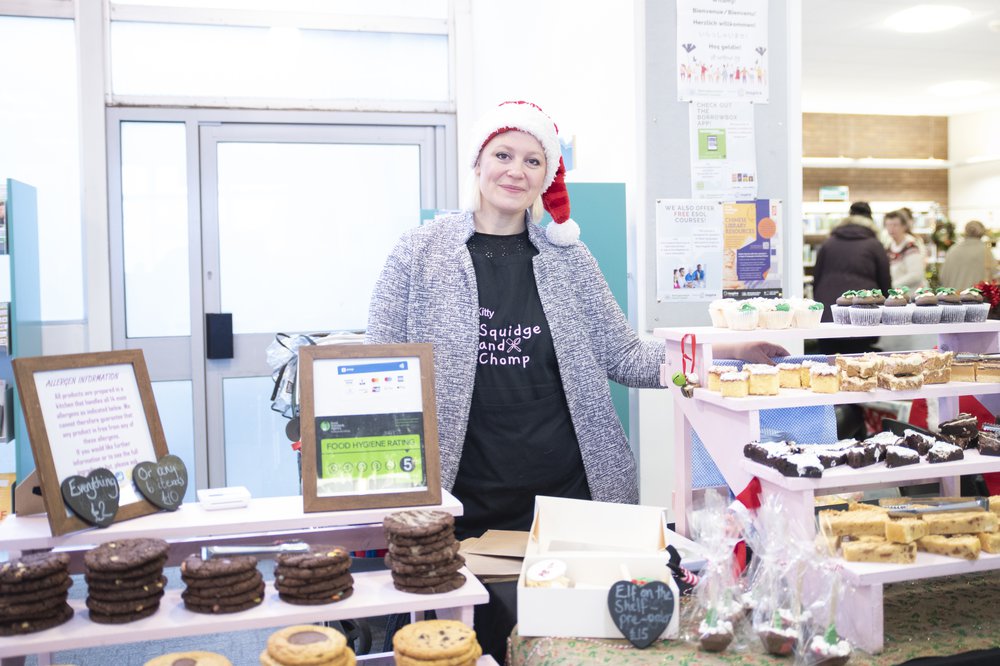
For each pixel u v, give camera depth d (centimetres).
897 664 121
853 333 165
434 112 509
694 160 288
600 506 158
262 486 491
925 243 816
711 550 132
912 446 150
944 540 133
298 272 495
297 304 496
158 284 478
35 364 135
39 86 460
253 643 315
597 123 331
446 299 188
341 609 129
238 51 484
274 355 350
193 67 479
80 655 303
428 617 163
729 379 152
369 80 503
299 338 345
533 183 187
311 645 119
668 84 284
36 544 132
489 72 484
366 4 502
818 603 124
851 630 129
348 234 502
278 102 487
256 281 490
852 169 914
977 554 132
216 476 485
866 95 790
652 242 288
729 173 291
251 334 489
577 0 351
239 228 486
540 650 127
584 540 157
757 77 290
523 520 188
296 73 493
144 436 148
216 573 129
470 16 511
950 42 559
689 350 168
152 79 474
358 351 152
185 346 480
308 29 493
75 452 137
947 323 170
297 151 493
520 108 185
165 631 123
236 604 129
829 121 895
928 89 757
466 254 191
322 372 150
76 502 133
